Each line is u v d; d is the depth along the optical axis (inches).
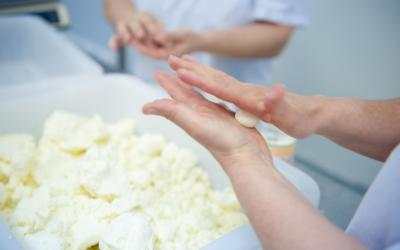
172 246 18.3
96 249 18.3
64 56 37.9
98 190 19.7
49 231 17.5
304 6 37.6
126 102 30.1
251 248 15.4
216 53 35.9
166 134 27.4
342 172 28.7
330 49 42.9
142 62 43.3
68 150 24.9
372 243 14.0
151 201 21.1
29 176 22.8
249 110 17.0
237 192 13.8
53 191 20.4
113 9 42.4
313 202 18.3
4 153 22.6
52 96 27.7
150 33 34.1
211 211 21.2
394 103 18.2
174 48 33.2
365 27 39.3
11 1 59.8
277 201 12.5
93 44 74.5
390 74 38.5
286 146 23.1
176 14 39.9
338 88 43.6
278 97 16.0
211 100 19.6
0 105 25.7
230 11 38.1
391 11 36.8
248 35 35.9
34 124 27.4
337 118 17.6
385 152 18.0
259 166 14.2
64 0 78.2
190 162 23.9
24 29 44.4
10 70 42.7
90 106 29.6
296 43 46.0
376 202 13.5
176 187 23.0
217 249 15.2
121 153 24.7
